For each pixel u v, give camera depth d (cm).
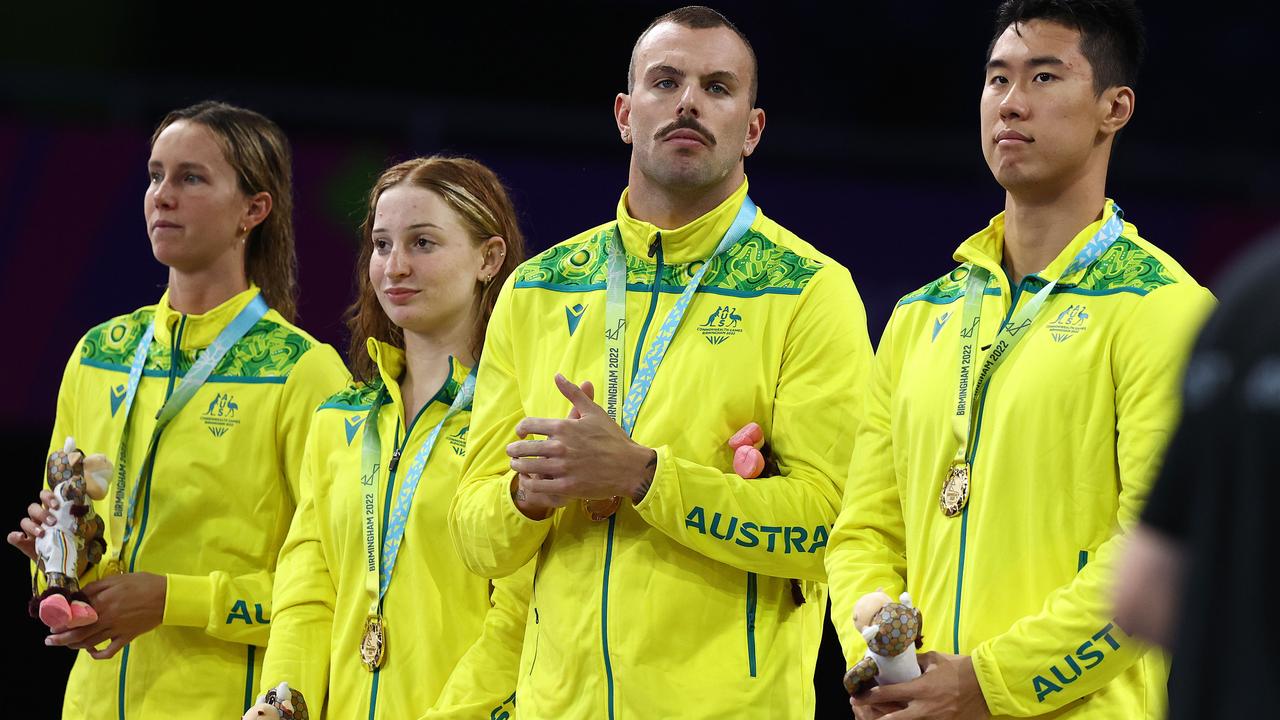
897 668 959
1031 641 953
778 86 2745
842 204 2267
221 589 1424
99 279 2250
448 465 1309
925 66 2742
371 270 1357
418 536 1295
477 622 1295
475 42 2764
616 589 1147
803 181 2277
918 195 2266
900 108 2745
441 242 1336
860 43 2741
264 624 1430
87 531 1396
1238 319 522
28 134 2266
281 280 1598
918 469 1066
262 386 1480
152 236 1522
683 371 1175
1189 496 534
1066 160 1035
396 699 1277
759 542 1122
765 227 1227
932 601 1040
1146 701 988
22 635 2325
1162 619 550
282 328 1517
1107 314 1002
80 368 1561
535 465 1107
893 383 1117
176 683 1448
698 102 1184
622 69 2762
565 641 1160
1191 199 2528
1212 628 520
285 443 1471
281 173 1598
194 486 1463
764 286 1191
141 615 1400
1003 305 1051
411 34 2758
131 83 2536
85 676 1493
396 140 2534
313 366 1488
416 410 1357
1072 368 1000
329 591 1352
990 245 1094
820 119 2747
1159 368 966
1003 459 1012
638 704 1133
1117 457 989
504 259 1379
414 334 1363
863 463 1117
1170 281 997
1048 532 993
